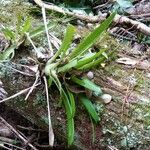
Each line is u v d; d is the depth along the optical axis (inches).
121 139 15.2
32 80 16.9
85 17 21.5
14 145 18.8
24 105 17.6
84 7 25.0
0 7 21.3
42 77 16.5
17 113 19.8
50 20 20.5
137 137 14.9
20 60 17.3
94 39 15.8
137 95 15.9
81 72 16.2
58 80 15.4
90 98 15.9
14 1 21.8
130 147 15.0
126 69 17.2
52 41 18.3
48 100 16.0
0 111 20.1
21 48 17.6
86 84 15.4
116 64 17.4
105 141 15.5
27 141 18.8
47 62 16.3
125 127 15.1
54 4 24.6
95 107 15.7
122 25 21.0
